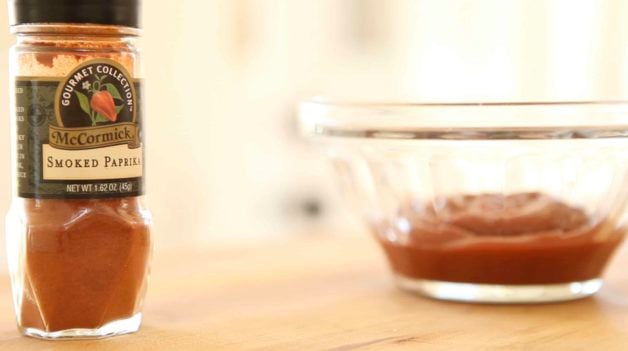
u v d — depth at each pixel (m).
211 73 0.93
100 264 0.43
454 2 1.08
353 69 1.06
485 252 0.49
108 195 0.43
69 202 0.43
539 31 1.04
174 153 0.90
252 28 0.96
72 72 0.42
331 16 1.04
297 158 1.01
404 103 0.49
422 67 1.08
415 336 0.44
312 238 0.67
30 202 0.43
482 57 1.07
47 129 0.43
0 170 0.79
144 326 0.46
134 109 0.44
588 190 0.50
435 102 0.49
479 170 0.50
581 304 0.49
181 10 0.89
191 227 0.92
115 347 0.43
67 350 0.42
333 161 0.53
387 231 0.52
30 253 0.43
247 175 0.97
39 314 0.44
